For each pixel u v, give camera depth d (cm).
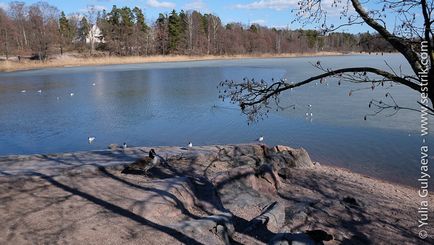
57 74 5656
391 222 952
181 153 1192
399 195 1162
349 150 1644
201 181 982
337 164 1482
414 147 1641
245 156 1224
